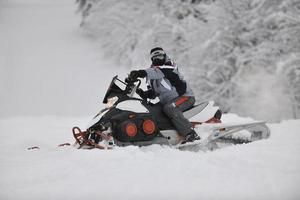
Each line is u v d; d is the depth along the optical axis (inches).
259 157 589.0
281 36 2190.0
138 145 705.0
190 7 2918.3
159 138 716.7
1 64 3683.6
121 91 726.5
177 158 594.6
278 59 2236.7
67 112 2783.0
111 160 578.6
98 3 3582.7
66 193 448.1
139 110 709.3
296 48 2210.9
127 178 496.4
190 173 514.0
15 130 1160.8
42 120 1470.2
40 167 556.1
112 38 3378.4
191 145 713.6
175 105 738.2
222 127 732.0
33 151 672.4
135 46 2987.2
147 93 797.9
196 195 437.1
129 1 3267.7
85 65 3545.8
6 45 4192.9
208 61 2367.1
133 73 719.7
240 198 427.2
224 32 2369.6
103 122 689.0
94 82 3221.0
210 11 2434.8
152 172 520.7
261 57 2247.8
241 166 541.3
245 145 690.8
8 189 466.0
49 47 4065.0
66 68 3523.6
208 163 562.3
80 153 614.2
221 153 620.4
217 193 440.8
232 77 2303.2
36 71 3508.9
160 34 2797.7
